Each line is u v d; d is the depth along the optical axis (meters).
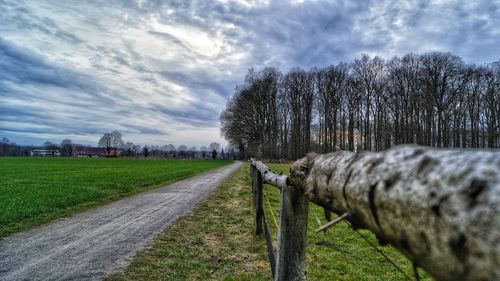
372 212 0.98
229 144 97.38
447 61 54.69
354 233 7.91
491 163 0.64
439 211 0.69
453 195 0.66
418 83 56.94
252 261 5.87
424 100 55.72
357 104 65.69
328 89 68.06
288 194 2.65
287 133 76.19
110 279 5.09
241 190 17.95
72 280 5.07
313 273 5.37
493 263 0.57
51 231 8.34
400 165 0.91
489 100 52.78
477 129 53.44
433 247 0.72
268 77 73.50
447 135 54.31
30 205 11.33
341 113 67.56
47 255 6.34
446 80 54.72
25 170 33.28
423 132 56.16
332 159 1.52
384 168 0.98
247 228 8.20
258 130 72.75
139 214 10.70
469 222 0.61
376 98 63.25
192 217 9.95
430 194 0.73
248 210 10.91
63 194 14.41
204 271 5.40
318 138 73.81
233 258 6.02
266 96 72.62
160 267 5.59
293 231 2.65
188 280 5.05
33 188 16.66
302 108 72.56
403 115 59.38
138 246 6.86
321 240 7.25
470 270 0.62
